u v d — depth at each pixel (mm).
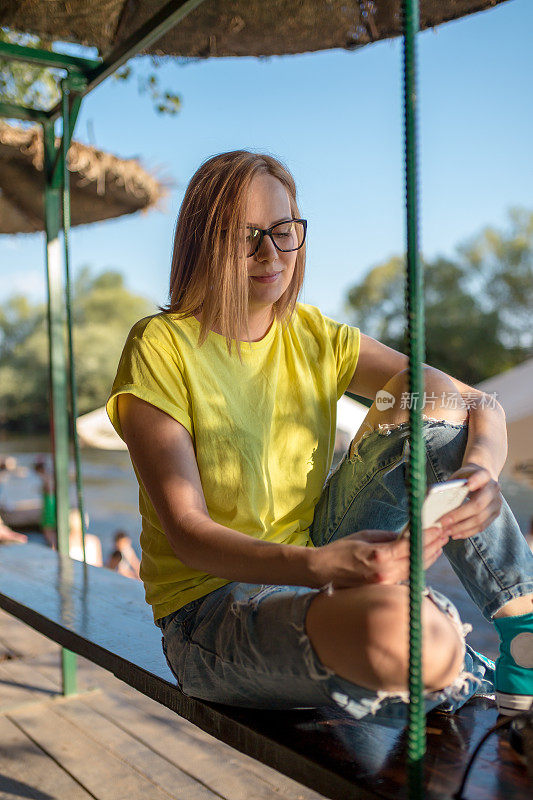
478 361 35531
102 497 20422
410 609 971
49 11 2631
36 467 9281
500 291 35438
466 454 1282
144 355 1380
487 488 1179
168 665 1551
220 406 1405
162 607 1417
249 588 1314
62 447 3293
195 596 1368
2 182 4215
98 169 3729
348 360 1646
